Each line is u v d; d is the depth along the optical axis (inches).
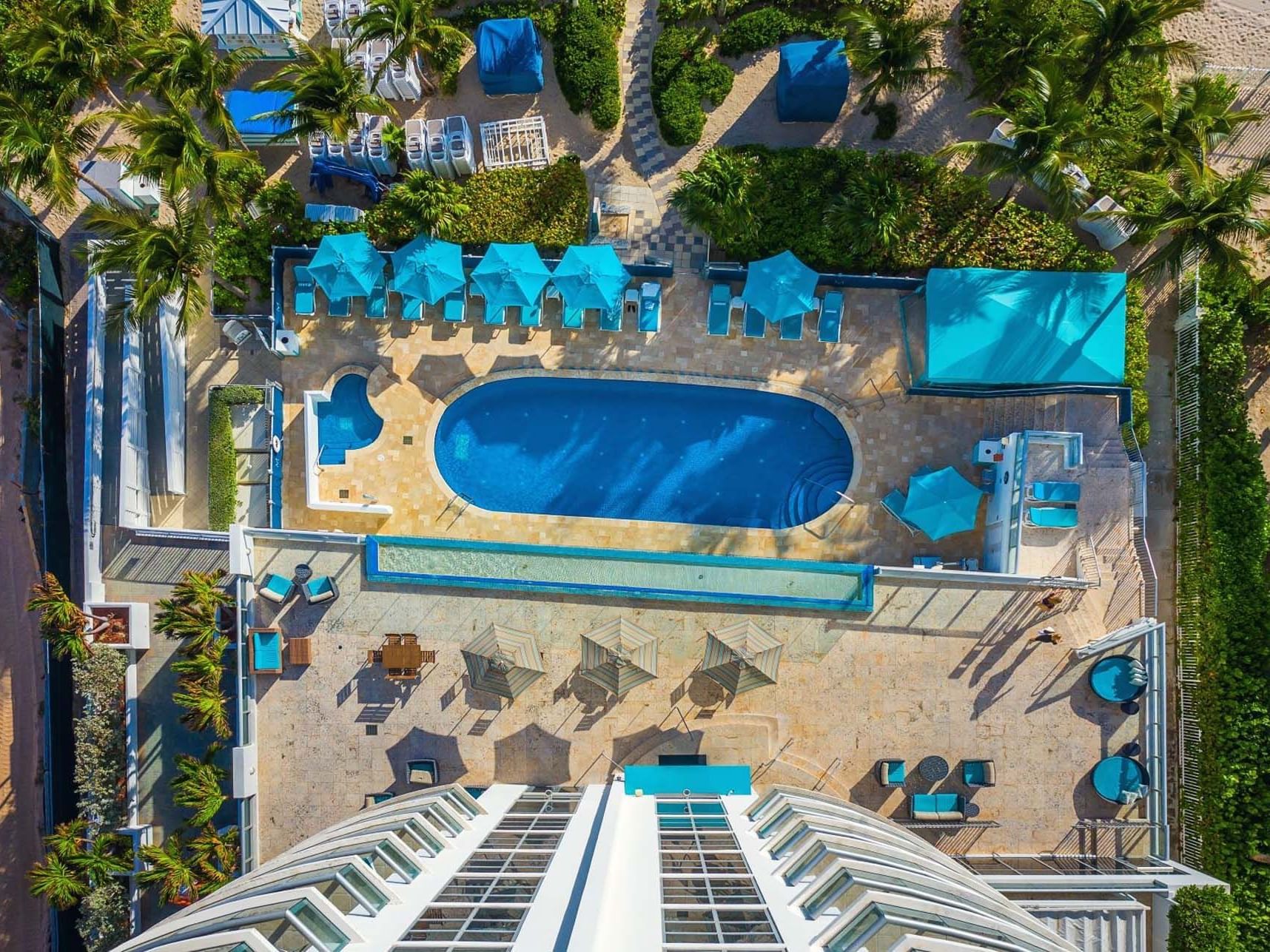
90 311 1206.9
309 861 846.5
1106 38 1053.8
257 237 1234.6
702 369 1254.3
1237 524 1188.5
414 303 1240.2
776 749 1177.4
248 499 1253.7
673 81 1240.2
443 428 1269.7
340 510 1219.2
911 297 1222.9
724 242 1177.4
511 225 1242.6
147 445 1243.8
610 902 741.3
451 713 1179.9
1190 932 1037.2
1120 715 1162.6
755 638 1102.4
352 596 1182.9
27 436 1278.3
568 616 1187.3
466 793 1056.8
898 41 1060.5
